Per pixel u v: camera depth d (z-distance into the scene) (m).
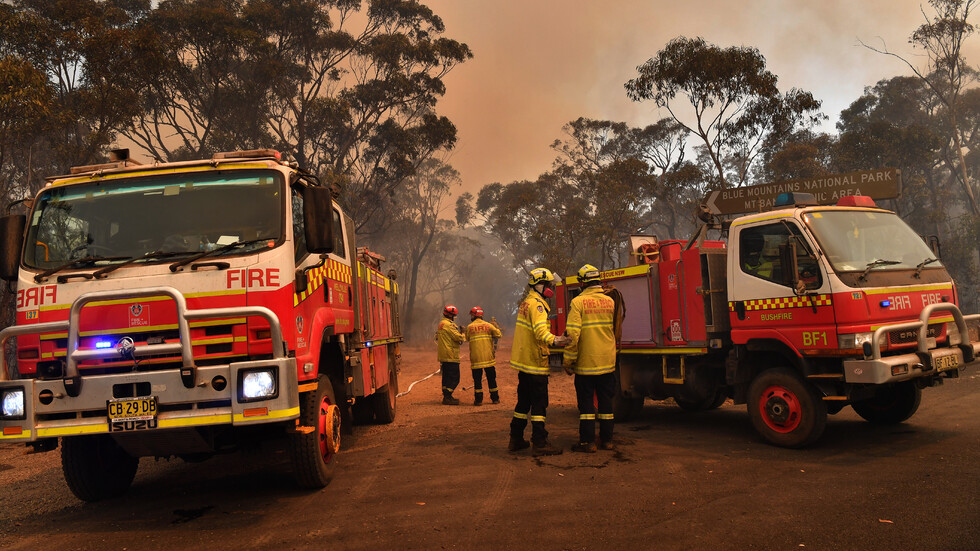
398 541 4.22
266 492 5.85
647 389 8.80
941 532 3.84
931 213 39.47
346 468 6.71
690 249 8.09
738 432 7.79
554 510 4.77
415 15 36.06
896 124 46.47
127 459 6.21
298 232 5.61
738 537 3.98
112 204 5.38
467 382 17.59
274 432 5.78
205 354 4.86
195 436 5.01
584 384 7.00
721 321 7.73
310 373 5.38
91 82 21.61
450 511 4.86
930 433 6.84
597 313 7.00
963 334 6.86
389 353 10.64
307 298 5.55
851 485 5.00
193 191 5.39
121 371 4.89
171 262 5.06
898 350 6.46
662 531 4.17
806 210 6.79
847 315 6.20
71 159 21.44
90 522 5.20
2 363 4.94
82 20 21.19
